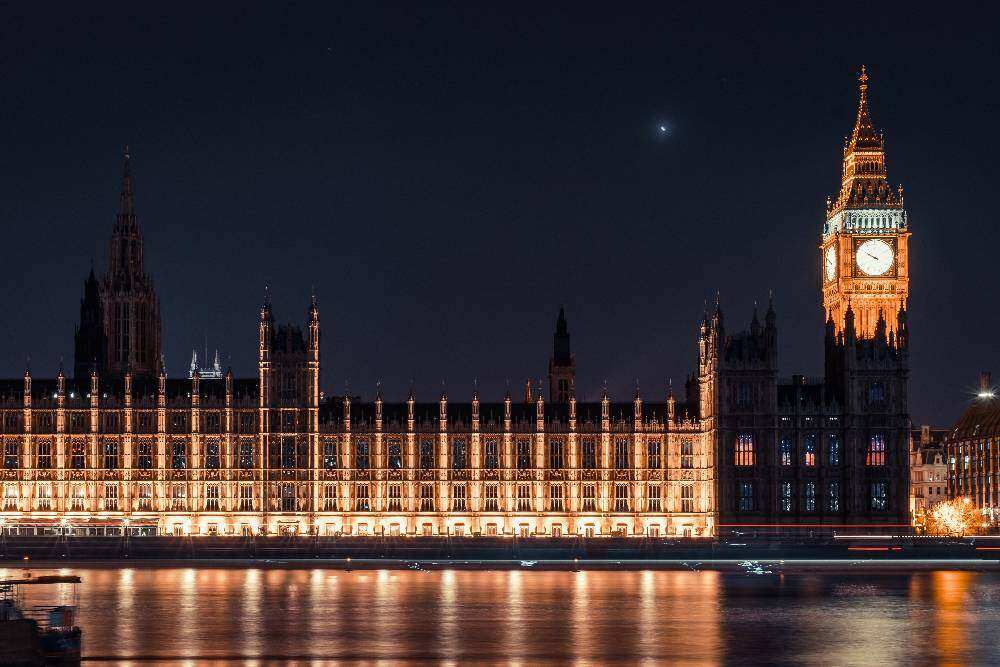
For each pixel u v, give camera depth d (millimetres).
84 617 164000
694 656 138875
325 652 140750
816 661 136250
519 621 161500
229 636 150375
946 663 135500
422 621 161250
